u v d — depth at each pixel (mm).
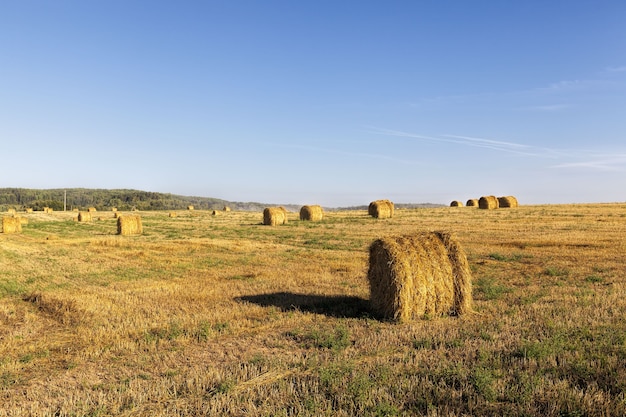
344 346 9859
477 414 6480
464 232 34000
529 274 17984
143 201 186250
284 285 17125
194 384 7902
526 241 27656
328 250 27500
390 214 50875
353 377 7754
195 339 10711
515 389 7145
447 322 12078
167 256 25922
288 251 27281
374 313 13188
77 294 15867
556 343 9141
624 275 17094
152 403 7281
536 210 52969
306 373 8305
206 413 6836
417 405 6867
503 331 10547
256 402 7172
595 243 25688
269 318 12492
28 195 194625
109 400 7402
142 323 12086
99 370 8984
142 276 19750
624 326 10375
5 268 22484
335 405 6898
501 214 49188
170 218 68562
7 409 7203
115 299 14953
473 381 7434
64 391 7961
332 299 14789
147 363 9266
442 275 12805
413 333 10758
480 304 13648
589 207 55375
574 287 15125
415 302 12477
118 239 36469
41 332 11797
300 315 12805
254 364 8859
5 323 12695
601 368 7824
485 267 19859
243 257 24969
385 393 7113
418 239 13219
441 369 8047
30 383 8477
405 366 8430
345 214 60469
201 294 15531
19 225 47969
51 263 24062
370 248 13633
